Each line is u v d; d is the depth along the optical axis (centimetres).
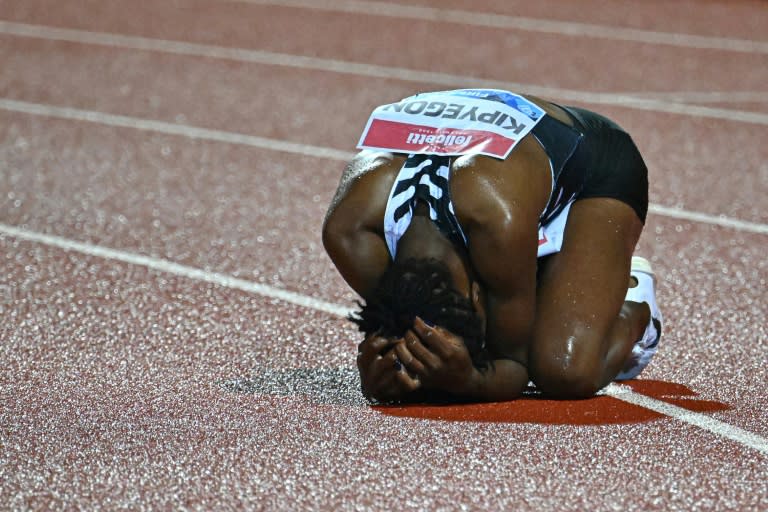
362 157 1706
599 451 1572
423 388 1697
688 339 2141
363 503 1420
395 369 1617
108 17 6306
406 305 1585
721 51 5878
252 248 2745
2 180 3344
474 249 1592
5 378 1859
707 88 5003
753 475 1516
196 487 1458
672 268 2655
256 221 2994
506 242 1575
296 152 3800
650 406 1755
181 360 1972
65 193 3225
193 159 3669
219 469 1505
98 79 4853
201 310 2272
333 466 1514
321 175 3525
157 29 6022
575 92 4841
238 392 1805
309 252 2727
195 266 2591
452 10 6838
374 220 1638
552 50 5756
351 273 1658
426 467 1513
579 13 6850
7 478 1479
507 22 6494
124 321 2189
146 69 5091
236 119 4247
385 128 1711
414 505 1416
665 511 1412
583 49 5806
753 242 2900
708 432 1655
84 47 5509
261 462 1525
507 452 1560
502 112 1698
